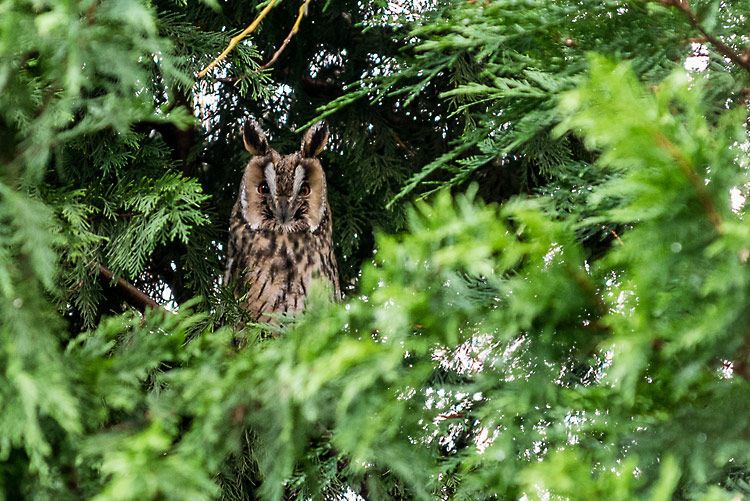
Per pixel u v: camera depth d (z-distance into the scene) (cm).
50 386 323
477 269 301
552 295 307
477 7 430
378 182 945
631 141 270
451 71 922
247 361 339
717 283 267
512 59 471
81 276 725
